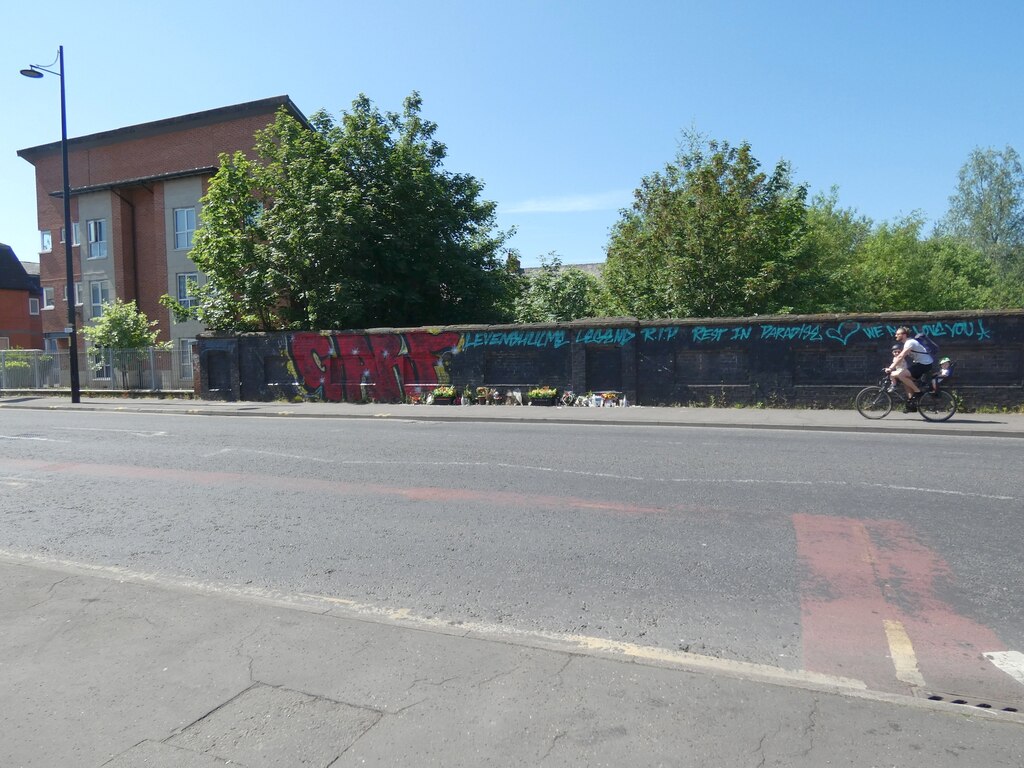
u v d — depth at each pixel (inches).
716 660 153.2
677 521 265.0
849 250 1565.0
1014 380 584.7
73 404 877.8
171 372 970.7
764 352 657.0
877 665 151.5
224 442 498.3
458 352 767.7
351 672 142.9
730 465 372.8
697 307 892.0
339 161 925.2
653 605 187.0
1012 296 1779.0
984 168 2016.5
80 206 1408.7
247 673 143.1
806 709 126.3
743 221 894.4
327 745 117.3
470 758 113.0
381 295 911.0
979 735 118.2
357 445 470.0
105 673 144.5
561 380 725.9
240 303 919.7
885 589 195.5
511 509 287.7
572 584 203.5
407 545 243.3
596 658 147.6
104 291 1393.9
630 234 997.2
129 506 311.3
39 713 129.5
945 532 246.7
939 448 427.2
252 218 959.0
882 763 110.3
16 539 262.8
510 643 155.6
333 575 215.6
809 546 233.0
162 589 193.0
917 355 540.7
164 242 1326.3
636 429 548.7
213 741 119.3
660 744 115.7
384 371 807.7
